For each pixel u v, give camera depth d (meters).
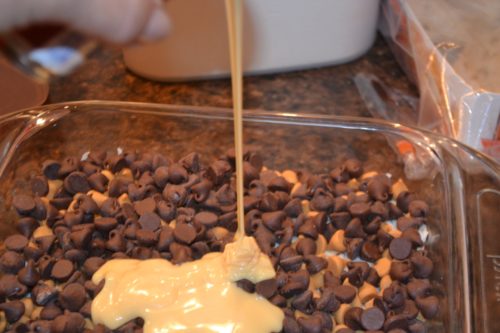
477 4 0.53
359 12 0.54
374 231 0.45
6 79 0.55
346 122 0.49
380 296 0.42
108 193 0.47
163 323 0.40
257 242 0.44
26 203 0.46
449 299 0.42
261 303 0.41
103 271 0.42
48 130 0.49
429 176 0.48
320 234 0.45
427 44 0.50
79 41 0.27
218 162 0.48
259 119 0.49
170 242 0.44
